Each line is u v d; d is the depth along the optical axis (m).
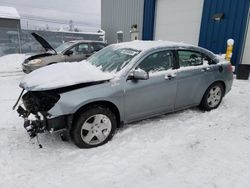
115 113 3.63
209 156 3.11
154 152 3.21
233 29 9.20
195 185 2.53
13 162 2.97
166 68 4.04
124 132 3.81
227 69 4.92
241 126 4.11
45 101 3.25
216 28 9.80
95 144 3.38
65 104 3.07
